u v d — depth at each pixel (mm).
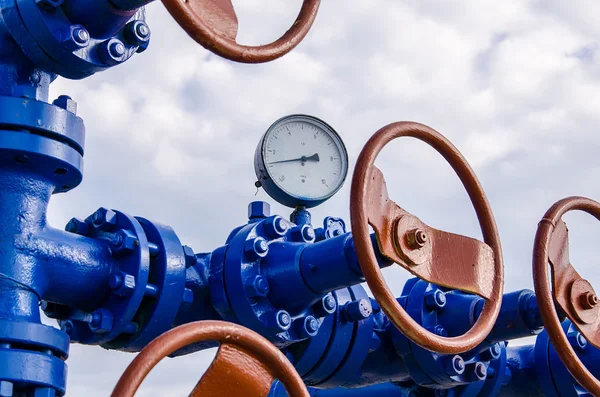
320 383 3918
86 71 3031
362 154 2744
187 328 2176
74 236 3143
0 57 3064
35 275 2959
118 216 3289
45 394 2695
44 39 2914
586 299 3389
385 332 4102
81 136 3053
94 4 2887
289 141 4426
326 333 3756
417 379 4074
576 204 3408
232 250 3547
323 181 4445
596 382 3195
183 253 3377
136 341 3293
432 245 2832
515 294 3939
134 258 3191
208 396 2215
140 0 2840
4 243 2922
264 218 3891
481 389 4359
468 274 2914
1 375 2631
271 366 2279
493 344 4082
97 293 3176
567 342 3201
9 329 2703
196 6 2508
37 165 2957
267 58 2604
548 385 4590
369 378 4242
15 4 2943
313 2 2734
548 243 3283
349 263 3254
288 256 3477
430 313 4004
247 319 3455
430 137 2959
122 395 2057
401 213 2789
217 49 2510
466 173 3043
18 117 2898
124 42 3074
